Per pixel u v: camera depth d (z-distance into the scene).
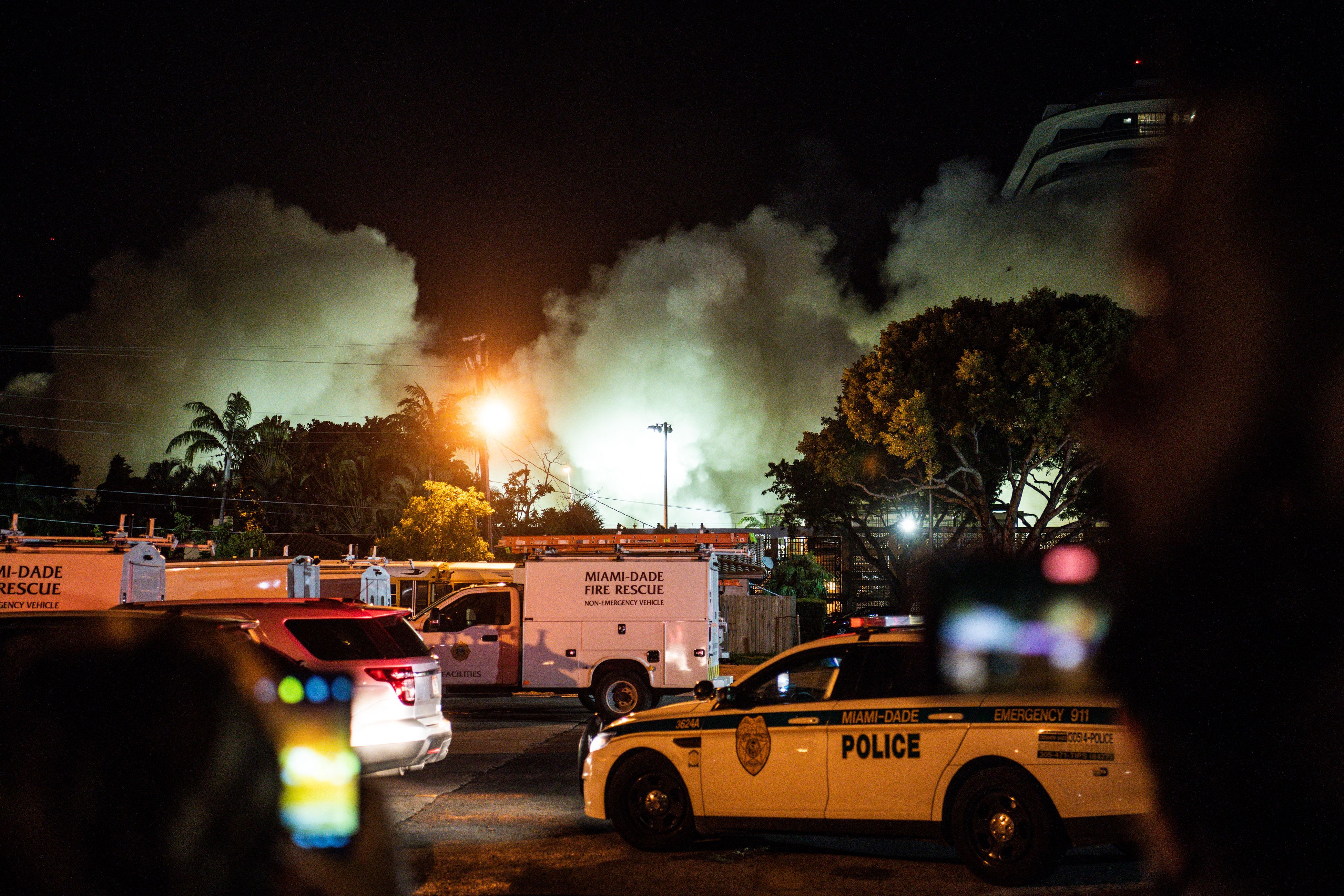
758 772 7.34
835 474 35.19
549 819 8.80
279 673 1.89
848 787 7.04
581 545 17.20
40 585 13.66
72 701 1.70
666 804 7.63
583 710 18.39
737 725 7.50
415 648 9.57
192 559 20.95
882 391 31.02
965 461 31.66
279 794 1.72
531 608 16.97
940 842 6.82
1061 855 6.50
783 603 33.84
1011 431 29.88
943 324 31.03
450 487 32.38
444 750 9.55
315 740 1.78
